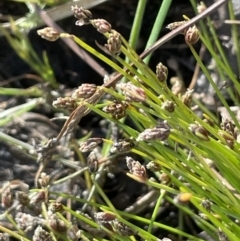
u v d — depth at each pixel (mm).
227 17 212
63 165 209
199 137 138
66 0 214
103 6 230
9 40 223
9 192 164
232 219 182
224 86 187
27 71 236
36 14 217
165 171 161
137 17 193
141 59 148
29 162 214
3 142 217
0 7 241
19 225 166
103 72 209
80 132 221
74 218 184
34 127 219
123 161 210
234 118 160
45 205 177
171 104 141
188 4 224
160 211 203
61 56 235
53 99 220
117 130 201
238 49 189
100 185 204
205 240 185
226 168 160
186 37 150
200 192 161
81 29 230
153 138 137
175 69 224
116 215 156
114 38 142
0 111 225
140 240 197
